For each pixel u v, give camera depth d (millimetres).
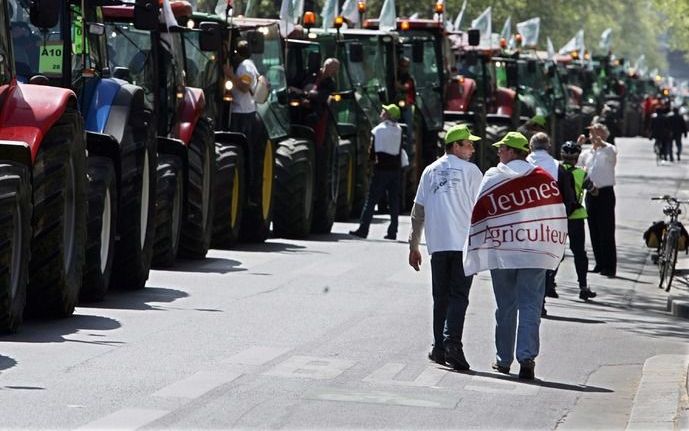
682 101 175625
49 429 13375
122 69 25297
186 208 26938
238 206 30750
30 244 19141
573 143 26906
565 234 18188
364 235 35312
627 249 36844
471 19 87375
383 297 24188
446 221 18422
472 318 22844
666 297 28141
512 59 58312
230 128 31484
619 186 60281
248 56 31219
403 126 43188
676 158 85625
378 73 42000
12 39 20625
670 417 15641
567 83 81125
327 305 22891
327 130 35312
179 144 26531
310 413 14758
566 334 22156
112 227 21953
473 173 18594
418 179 45312
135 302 22109
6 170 17938
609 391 17453
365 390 16266
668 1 104938
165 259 26391
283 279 25922
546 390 17250
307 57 36750
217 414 14445
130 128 22797
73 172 19781
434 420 14836
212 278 25578
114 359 17172
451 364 18188
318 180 35250
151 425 13789
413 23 46906
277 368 17219
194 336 19188
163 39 26734
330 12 42312
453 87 49781
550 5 102188
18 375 15867
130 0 25109
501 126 53781
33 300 19641
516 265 18016
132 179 22875
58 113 18812
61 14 21234
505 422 15070
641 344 21500
